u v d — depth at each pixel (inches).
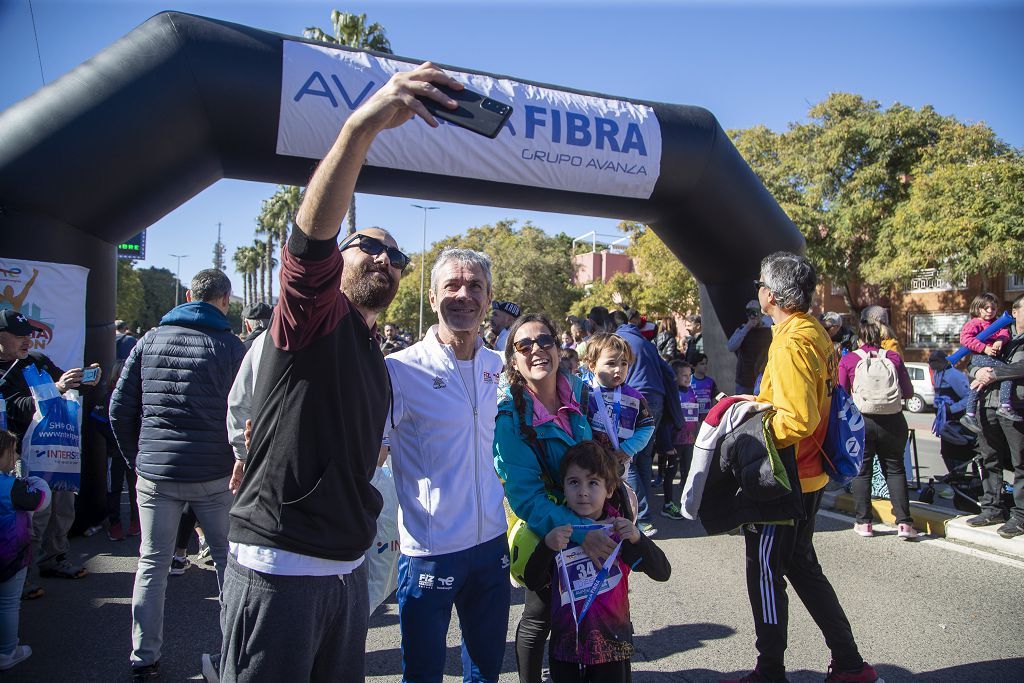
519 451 98.1
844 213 938.7
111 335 221.8
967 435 230.1
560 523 92.8
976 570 182.9
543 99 247.1
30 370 165.2
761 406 117.7
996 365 196.5
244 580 68.9
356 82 216.5
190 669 132.6
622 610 93.8
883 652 136.9
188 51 199.8
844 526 227.6
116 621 155.3
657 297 1078.4
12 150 185.5
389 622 158.9
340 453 70.0
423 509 97.2
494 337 270.8
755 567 119.3
